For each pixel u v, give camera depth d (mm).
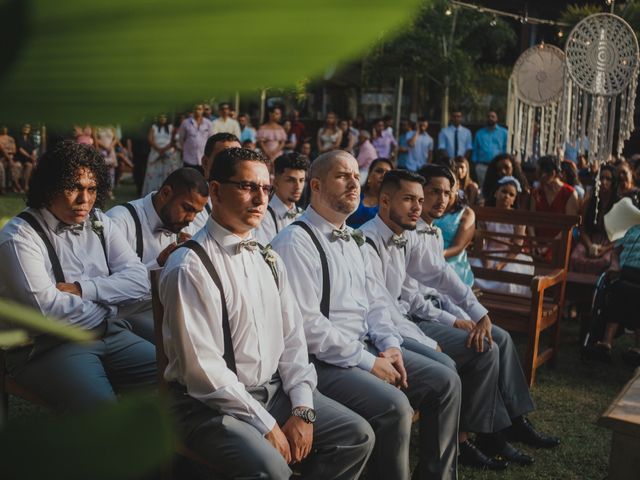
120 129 140
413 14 129
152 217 3328
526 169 9297
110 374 2836
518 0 12445
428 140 13820
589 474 3508
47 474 138
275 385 2557
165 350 2365
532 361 4570
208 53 129
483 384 3520
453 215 4750
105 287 2834
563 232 4973
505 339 3777
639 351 5086
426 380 3035
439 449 3045
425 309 3762
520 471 3520
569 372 4973
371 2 127
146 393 157
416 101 16734
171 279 2287
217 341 2328
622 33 5816
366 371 2891
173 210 3266
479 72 15977
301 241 2959
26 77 130
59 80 130
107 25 130
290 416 2498
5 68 130
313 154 14453
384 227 3564
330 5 127
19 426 142
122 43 129
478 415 3502
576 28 5953
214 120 12680
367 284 3314
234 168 2338
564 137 6316
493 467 3521
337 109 17016
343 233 3072
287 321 2582
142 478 149
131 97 130
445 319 3744
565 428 4023
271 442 2309
